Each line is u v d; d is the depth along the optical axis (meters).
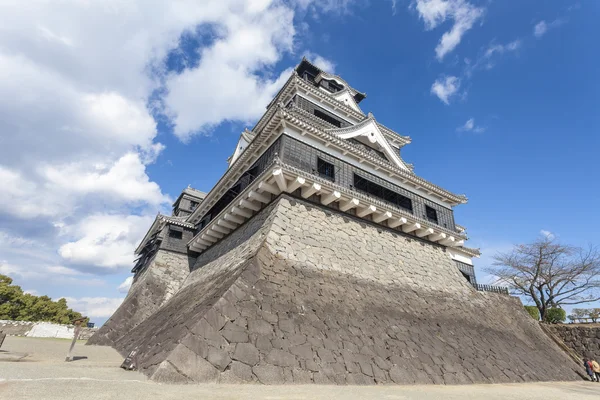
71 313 39.41
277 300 9.61
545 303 25.39
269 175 13.22
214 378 6.74
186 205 31.08
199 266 22.70
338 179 15.30
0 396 4.08
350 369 8.48
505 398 7.61
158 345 8.34
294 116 14.17
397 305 12.88
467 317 15.18
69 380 5.51
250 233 15.30
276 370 7.52
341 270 12.98
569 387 11.76
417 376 9.41
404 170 18.16
